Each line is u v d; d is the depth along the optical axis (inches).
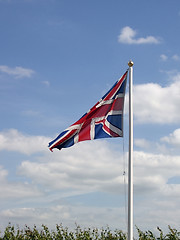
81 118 609.9
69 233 666.2
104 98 613.9
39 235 674.2
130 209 569.0
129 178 583.5
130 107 612.7
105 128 605.6
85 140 603.5
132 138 603.5
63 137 605.3
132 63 622.2
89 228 663.1
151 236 606.2
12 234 674.2
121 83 618.2
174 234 590.6
